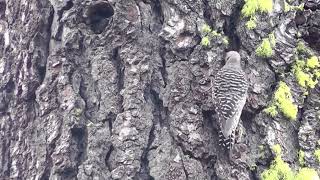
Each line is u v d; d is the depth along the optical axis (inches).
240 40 518.3
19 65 530.9
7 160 519.8
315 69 513.0
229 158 491.8
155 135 497.4
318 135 498.3
